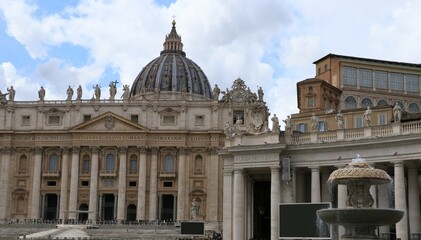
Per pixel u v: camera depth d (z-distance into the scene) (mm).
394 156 47031
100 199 118438
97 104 120000
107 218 119562
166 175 117500
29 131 120250
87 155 120188
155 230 93812
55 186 120062
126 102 120000
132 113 120062
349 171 30297
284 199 52031
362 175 29984
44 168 120688
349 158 49500
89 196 118125
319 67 101438
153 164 118188
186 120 119062
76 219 111000
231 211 55750
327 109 85562
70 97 120812
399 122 47562
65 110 120938
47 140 120312
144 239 81250
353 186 31359
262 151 52812
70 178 118812
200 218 114188
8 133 120125
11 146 120812
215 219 115000
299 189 53875
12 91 121500
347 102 94812
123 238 81500
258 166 52906
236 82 119438
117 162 118938
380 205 50188
